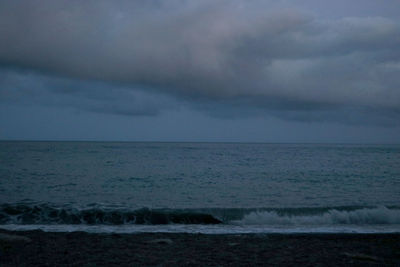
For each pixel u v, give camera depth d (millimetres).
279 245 8469
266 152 91250
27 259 6539
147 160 49812
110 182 25281
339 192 21625
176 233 10023
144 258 6797
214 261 6699
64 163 41000
